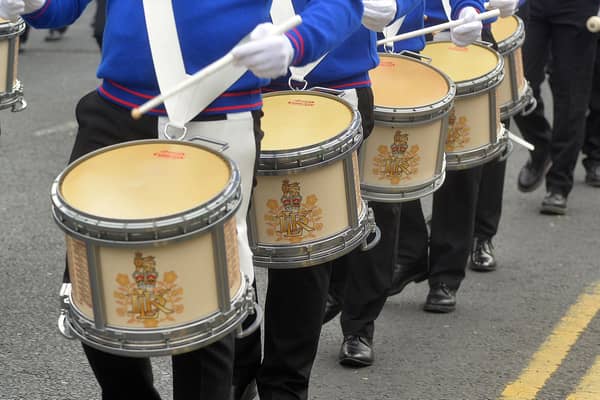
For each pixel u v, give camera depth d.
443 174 4.98
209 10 3.55
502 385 5.25
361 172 4.83
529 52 7.61
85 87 11.00
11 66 5.25
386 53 5.48
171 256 3.15
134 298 3.18
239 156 3.69
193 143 3.59
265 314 4.43
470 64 5.59
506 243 7.25
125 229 3.06
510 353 5.61
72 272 3.29
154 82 3.63
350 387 5.20
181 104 3.57
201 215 3.12
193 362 3.71
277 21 4.36
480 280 6.62
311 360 4.48
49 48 12.64
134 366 3.74
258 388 4.53
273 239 4.00
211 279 3.24
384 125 4.75
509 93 6.22
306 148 3.88
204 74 3.21
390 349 5.63
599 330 5.91
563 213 7.82
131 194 3.28
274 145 3.96
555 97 7.72
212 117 3.64
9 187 7.84
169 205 3.20
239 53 3.25
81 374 5.17
